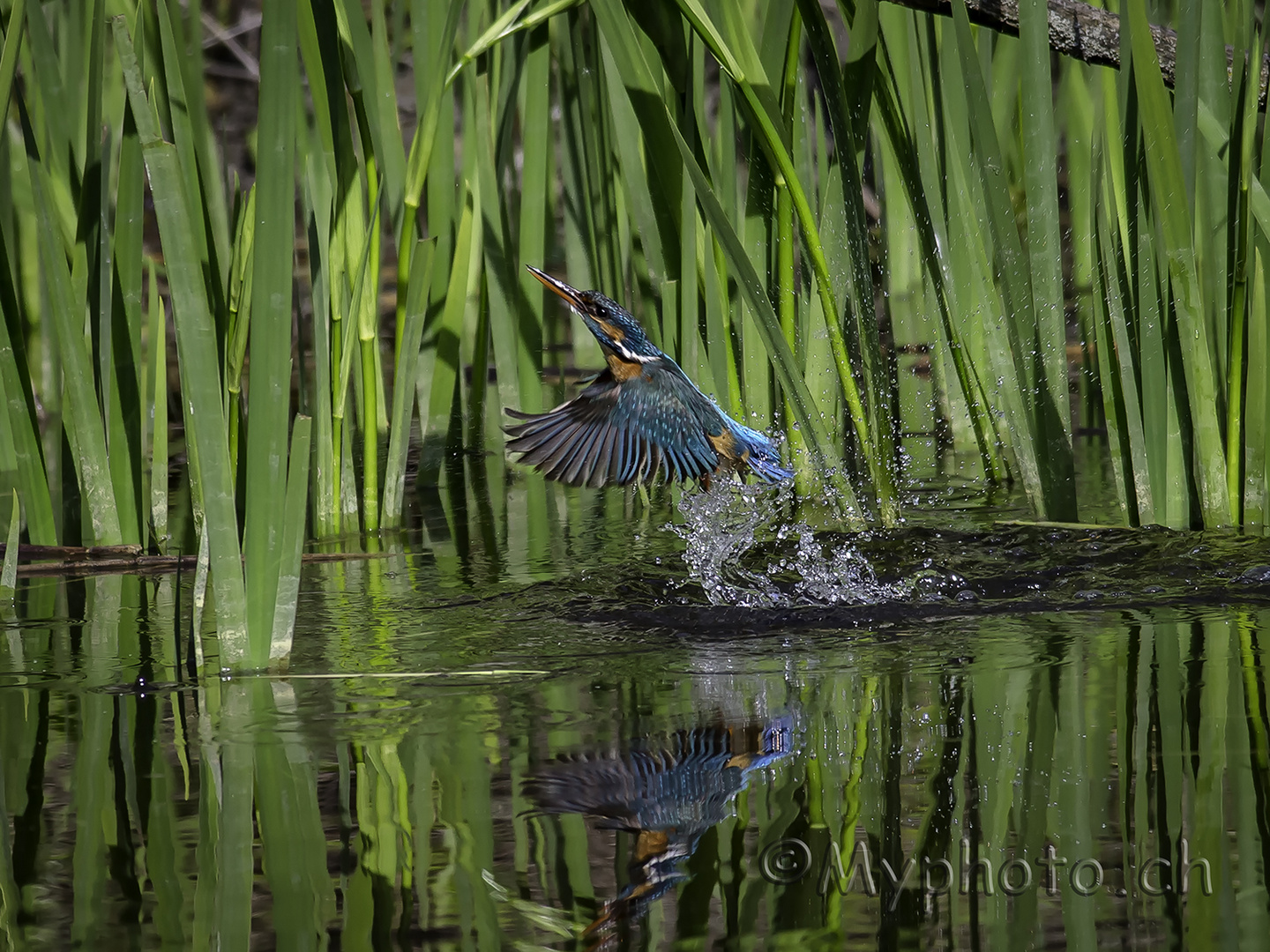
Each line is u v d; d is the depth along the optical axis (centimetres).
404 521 1102
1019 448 1016
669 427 684
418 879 441
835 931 407
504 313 1235
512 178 1487
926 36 1124
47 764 550
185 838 477
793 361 942
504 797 510
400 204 1166
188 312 646
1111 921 411
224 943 402
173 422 1489
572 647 728
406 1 1927
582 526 1065
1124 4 912
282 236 645
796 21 963
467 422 1371
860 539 957
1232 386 930
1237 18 888
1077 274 1390
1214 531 936
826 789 513
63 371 947
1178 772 514
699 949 398
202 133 991
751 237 1018
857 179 972
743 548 952
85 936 408
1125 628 730
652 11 979
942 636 731
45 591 866
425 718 604
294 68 634
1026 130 942
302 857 459
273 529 675
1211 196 938
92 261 934
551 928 407
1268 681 616
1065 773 519
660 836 470
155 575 910
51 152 999
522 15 1166
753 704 616
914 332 1398
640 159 1096
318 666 695
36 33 965
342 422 1055
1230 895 422
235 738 579
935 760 538
